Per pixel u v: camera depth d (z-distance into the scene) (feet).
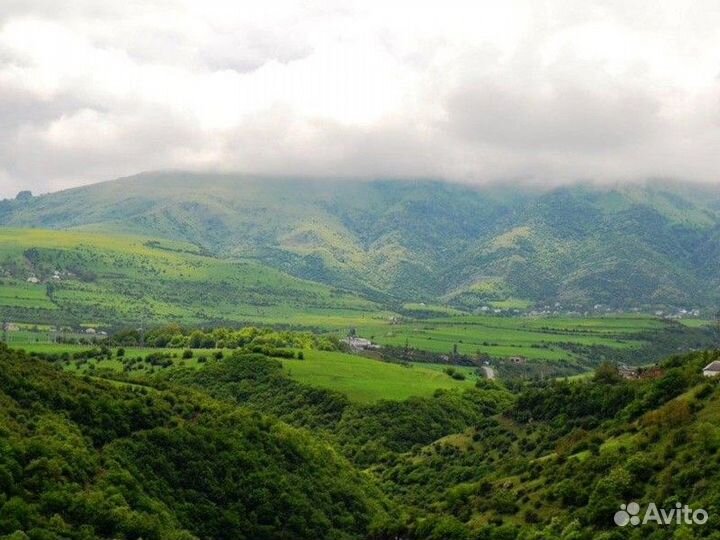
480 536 362.12
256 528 385.29
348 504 451.12
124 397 431.43
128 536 300.81
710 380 398.42
